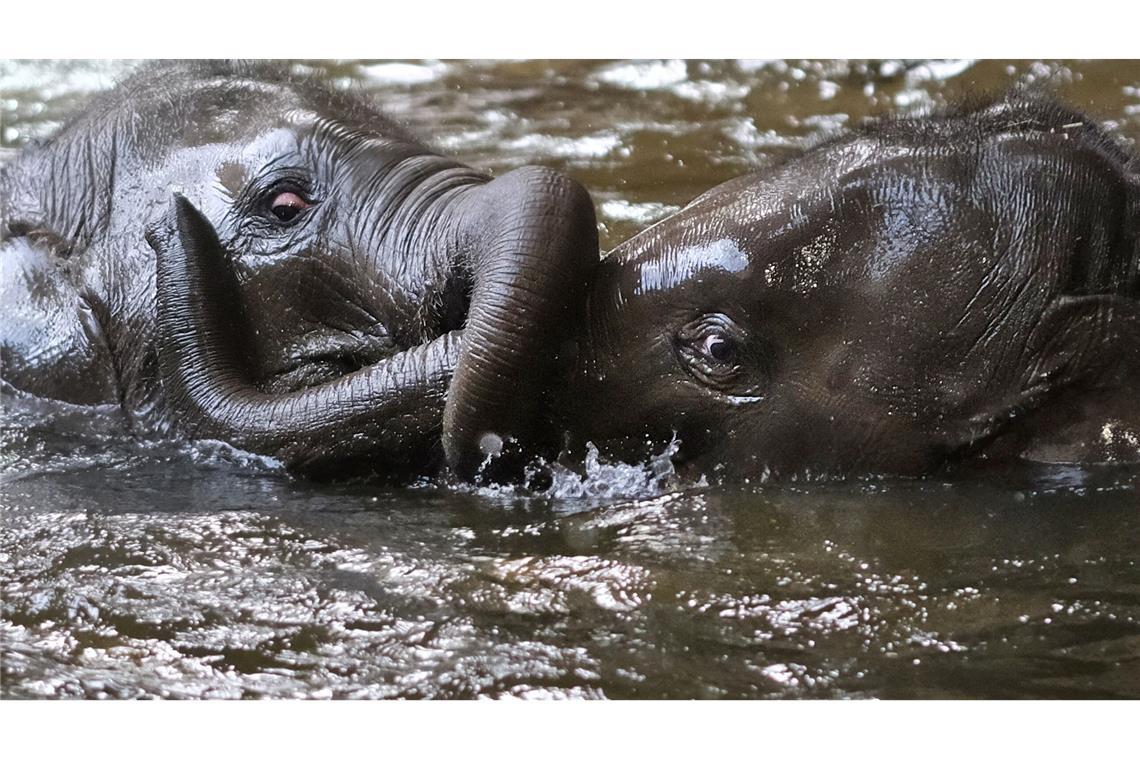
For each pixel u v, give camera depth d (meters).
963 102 10.51
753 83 21.45
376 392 10.77
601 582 8.57
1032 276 9.81
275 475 11.11
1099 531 9.12
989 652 7.73
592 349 10.32
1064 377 9.90
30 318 12.92
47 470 11.30
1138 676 7.46
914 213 9.90
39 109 21.22
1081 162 9.95
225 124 12.34
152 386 12.25
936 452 10.02
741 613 8.16
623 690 7.46
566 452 10.49
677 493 10.09
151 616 8.46
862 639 7.89
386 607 8.45
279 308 11.75
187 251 11.52
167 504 10.39
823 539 9.10
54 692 7.67
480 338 9.84
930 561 8.74
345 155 11.76
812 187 10.10
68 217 12.93
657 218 16.05
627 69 22.41
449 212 11.06
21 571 9.09
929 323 9.88
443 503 10.33
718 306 10.10
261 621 8.37
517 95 21.31
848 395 10.02
